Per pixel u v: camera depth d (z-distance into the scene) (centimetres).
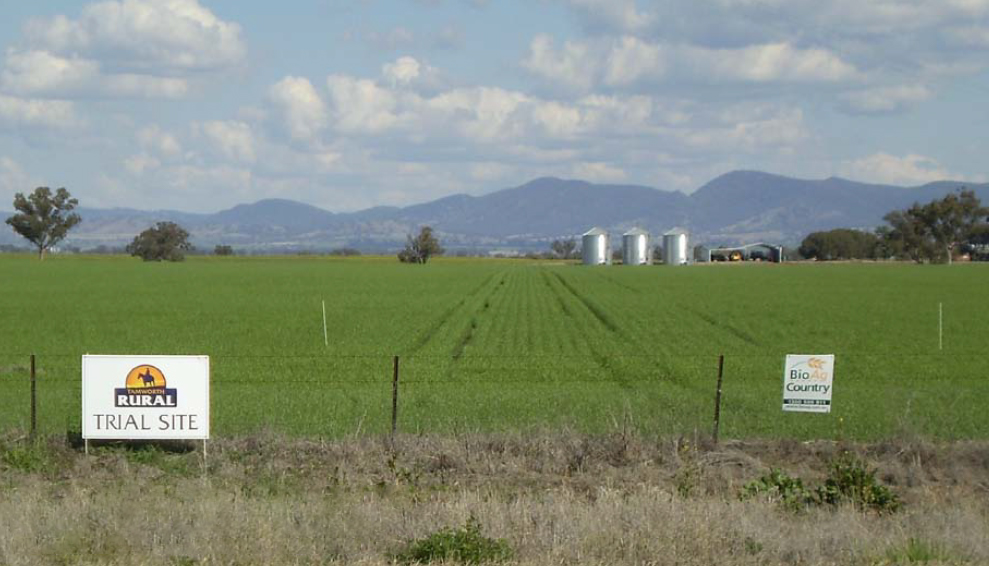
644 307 6206
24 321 5094
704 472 1655
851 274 12200
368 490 1526
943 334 4534
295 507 1324
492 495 1434
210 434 1931
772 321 5184
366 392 2648
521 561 1105
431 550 1123
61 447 1766
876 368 3322
